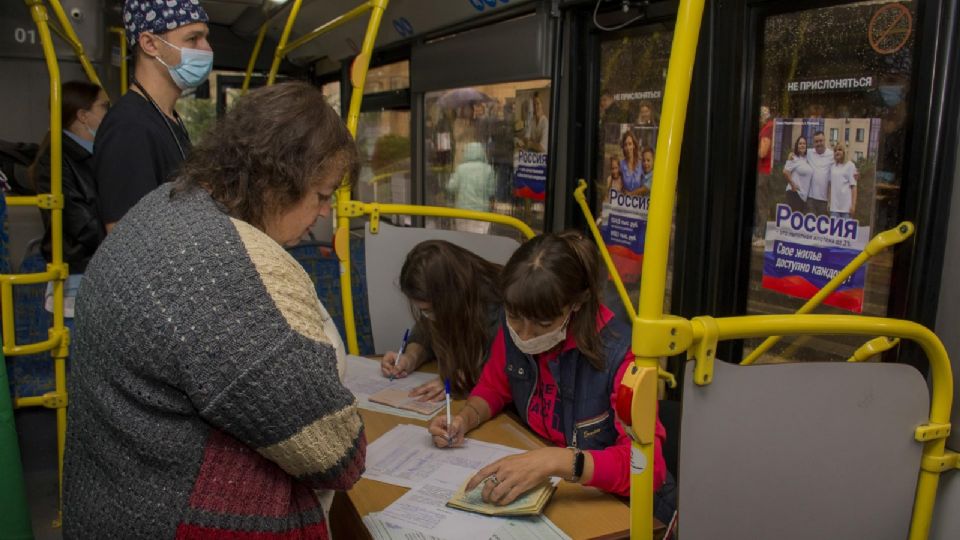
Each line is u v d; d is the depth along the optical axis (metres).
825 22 2.02
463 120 3.83
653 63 2.62
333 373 0.97
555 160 3.01
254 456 0.96
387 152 4.87
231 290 0.90
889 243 1.75
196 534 0.92
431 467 1.53
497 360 1.85
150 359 0.89
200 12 1.97
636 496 1.00
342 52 4.93
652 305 0.95
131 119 1.86
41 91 3.66
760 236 2.29
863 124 1.92
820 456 1.14
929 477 1.26
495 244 2.43
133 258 0.92
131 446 0.93
